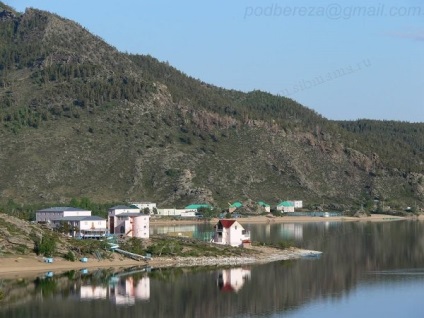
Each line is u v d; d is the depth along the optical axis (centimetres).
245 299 13500
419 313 12375
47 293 13738
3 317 11844
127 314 12175
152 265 17588
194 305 12912
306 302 13288
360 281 15538
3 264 16188
